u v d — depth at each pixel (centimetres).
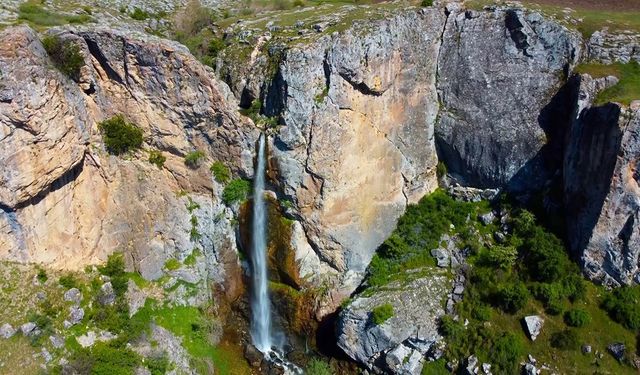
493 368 2983
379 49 3117
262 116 3219
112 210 3225
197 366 3186
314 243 3362
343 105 3109
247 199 3359
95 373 2852
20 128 2606
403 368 3084
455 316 3191
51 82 2708
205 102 3105
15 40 2536
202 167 3322
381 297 3212
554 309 3041
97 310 3070
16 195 2692
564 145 3259
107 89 3080
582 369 2900
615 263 2994
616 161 2803
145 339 3127
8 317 2784
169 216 3353
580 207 3095
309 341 3428
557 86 3269
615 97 2950
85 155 3058
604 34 3281
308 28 3375
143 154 3250
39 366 2755
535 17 3244
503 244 3369
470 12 3391
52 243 2986
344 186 3275
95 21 3328
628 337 2923
